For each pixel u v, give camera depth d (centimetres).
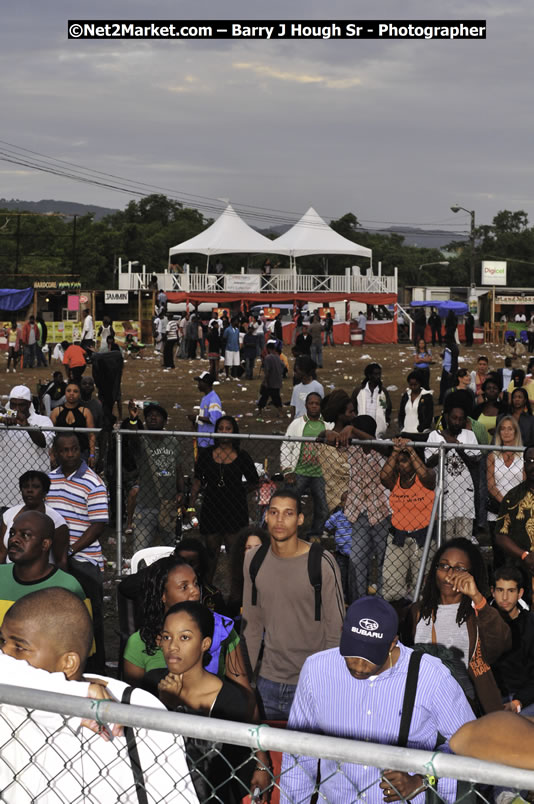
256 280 5234
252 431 1938
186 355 3872
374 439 826
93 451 1078
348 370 3303
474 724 266
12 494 905
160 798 303
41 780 304
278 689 523
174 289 5203
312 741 239
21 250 9788
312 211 5509
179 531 955
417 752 231
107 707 256
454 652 483
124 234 10138
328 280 5453
